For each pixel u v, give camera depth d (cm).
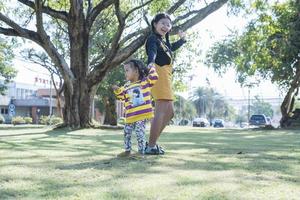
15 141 675
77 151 495
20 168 349
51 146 569
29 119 5050
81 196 245
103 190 262
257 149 541
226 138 824
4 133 1026
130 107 447
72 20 1397
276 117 10231
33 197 243
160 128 477
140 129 448
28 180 294
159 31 488
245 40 2280
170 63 491
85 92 1397
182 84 3544
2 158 417
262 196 250
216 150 522
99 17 1980
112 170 343
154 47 470
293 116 2077
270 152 498
